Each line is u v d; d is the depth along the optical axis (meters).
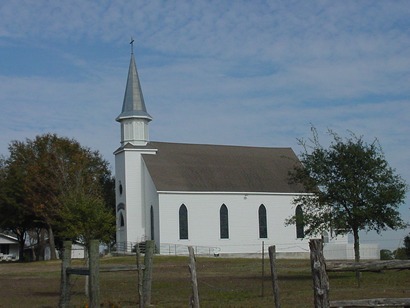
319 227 40.34
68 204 38.72
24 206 81.69
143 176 82.75
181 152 86.31
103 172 95.62
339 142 40.06
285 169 89.75
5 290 36.00
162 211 78.31
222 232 81.50
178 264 60.88
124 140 84.19
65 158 83.19
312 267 12.33
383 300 12.23
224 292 31.06
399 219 39.16
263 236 83.75
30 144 85.50
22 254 91.50
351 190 38.97
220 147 90.25
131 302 27.14
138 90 85.38
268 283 36.56
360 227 39.88
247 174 86.25
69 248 24.86
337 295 28.03
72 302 27.17
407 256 48.44
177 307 25.06
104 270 23.88
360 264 12.49
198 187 80.94
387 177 39.03
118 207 83.75
